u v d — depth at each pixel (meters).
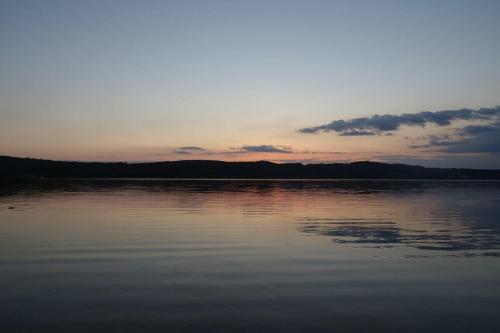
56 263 9.69
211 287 7.91
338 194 38.38
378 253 10.96
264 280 8.40
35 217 18.16
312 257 10.45
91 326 6.07
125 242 12.32
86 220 17.22
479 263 9.90
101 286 7.92
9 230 14.48
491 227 15.81
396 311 6.74
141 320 6.30
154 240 12.66
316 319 6.39
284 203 26.89
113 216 18.70
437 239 13.13
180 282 8.21
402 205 25.78
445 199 31.72
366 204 26.45
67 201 27.34
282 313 6.62
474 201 29.58
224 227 15.48
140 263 9.73
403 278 8.60
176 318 6.38
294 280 8.41
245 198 31.61
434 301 7.22
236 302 7.10
